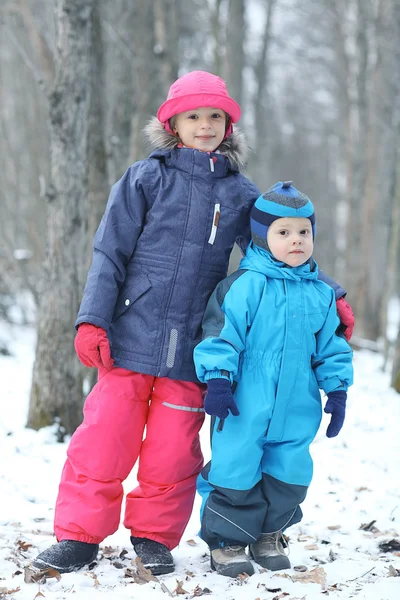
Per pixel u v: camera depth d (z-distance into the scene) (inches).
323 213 1149.1
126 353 103.0
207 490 105.7
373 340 639.1
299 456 100.0
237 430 98.8
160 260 103.4
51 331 191.8
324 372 103.1
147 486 104.8
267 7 707.4
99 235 103.7
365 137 648.4
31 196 460.8
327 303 103.7
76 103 186.2
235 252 486.0
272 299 100.3
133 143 290.0
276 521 103.7
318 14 692.1
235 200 107.3
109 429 101.8
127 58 289.9
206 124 106.3
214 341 97.1
